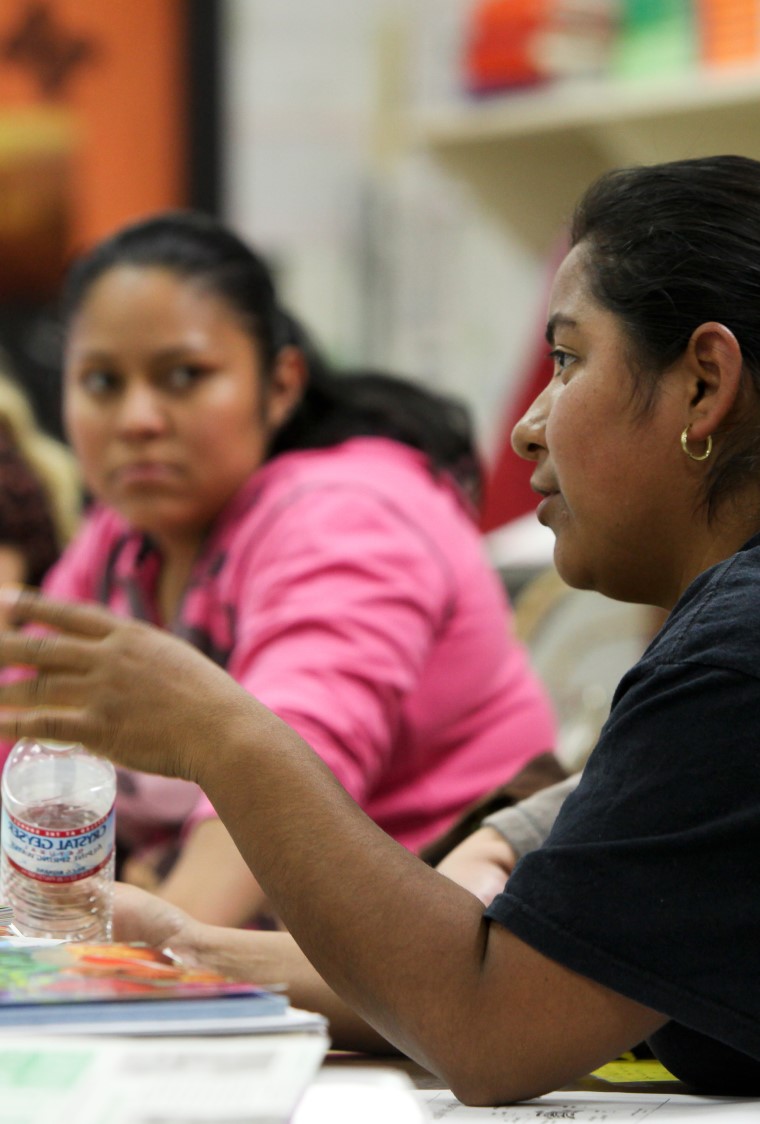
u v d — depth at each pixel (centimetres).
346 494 445
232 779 252
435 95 837
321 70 895
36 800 285
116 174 855
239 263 478
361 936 236
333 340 889
